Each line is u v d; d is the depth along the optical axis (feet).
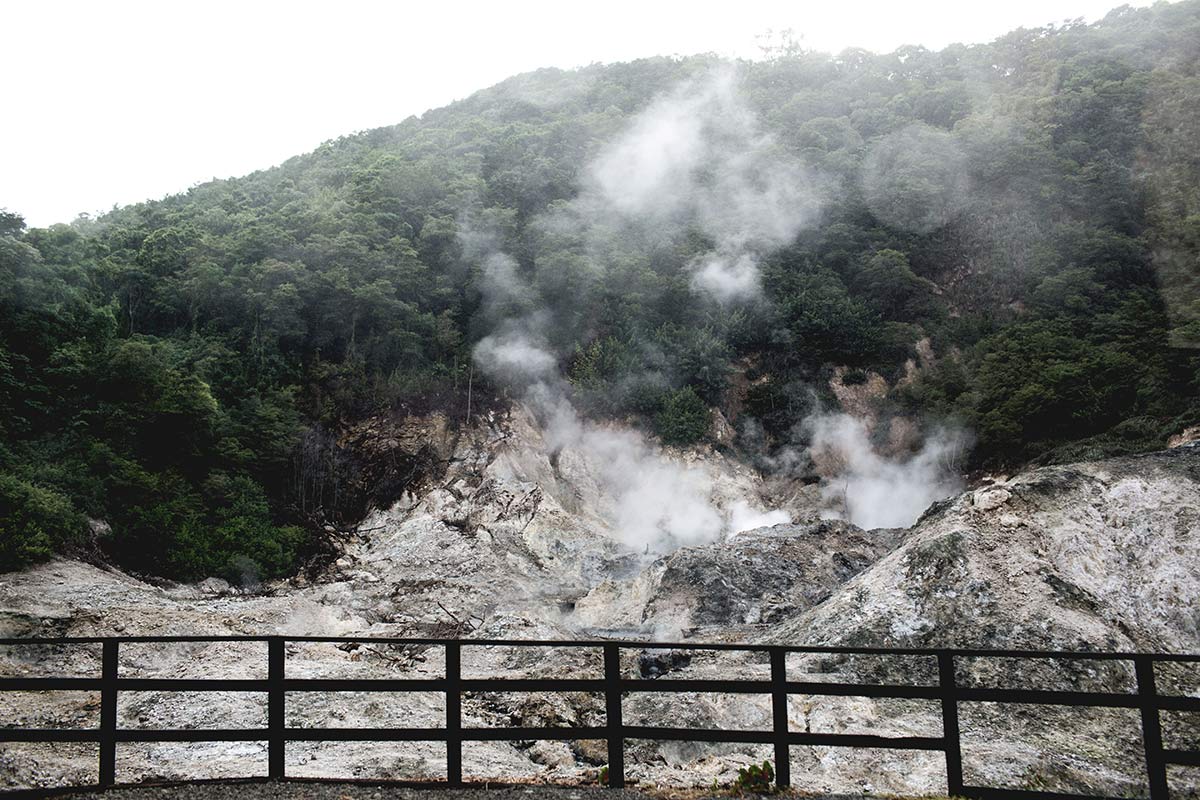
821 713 56.34
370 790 25.63
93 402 133.49
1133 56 241.76
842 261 211.82
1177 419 129.70
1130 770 49.29
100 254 191.42
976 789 25.46
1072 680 60.90
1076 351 164.86
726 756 48.32
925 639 66.28
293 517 147.02
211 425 142.20
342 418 165.37
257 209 225.97
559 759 47.34
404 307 177.88
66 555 105.91
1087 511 77.00
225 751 45.47
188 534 124.26
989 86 266.57
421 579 125.80
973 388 172.86
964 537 73.51
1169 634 67.87
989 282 200.23
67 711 55.31
